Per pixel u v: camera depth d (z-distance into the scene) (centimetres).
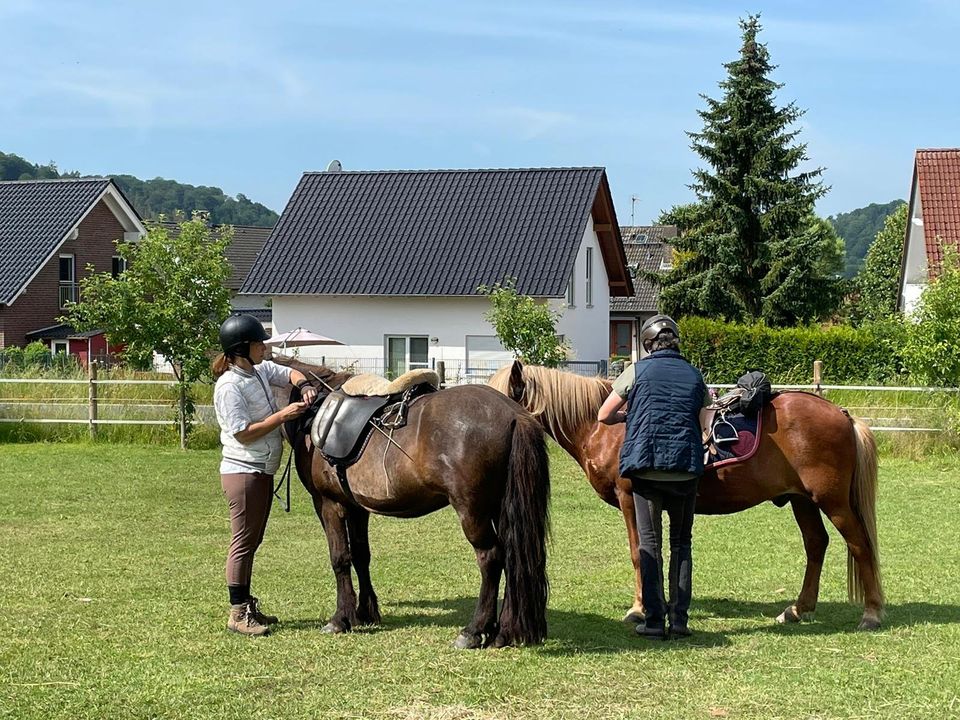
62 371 2275
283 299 3147
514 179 3328
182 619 760
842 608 806
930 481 1489
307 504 1326
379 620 755
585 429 781
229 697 588
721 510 750
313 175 3522
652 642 701
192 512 1252
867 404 1844
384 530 1155
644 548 709
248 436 711
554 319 2502
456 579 909
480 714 562
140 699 584
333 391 741
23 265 3578
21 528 1143
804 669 634
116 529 1142
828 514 730
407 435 689
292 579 904
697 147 3966
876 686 601
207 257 1922
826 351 2597
